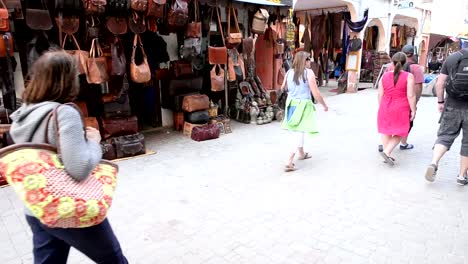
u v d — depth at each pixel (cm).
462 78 374
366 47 1655
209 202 381
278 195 397
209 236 312
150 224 333
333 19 1316
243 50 716
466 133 398
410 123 486
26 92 166
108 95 529
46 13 432
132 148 534
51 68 160
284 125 471
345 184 426
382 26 1461
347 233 315
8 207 369
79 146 157
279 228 325
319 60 1440
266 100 802
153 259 278
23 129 161
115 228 326
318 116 852
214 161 521
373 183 429
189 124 655
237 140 640
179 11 544
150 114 739
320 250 289
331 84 1550
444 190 405
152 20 541
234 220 341
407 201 378
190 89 675
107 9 483
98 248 180
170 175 463
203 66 695
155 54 657
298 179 445
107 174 181
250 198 390
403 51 519
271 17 777
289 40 833
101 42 510
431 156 533
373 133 677
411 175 454
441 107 423
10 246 297
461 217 341
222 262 274
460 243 296
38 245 181
